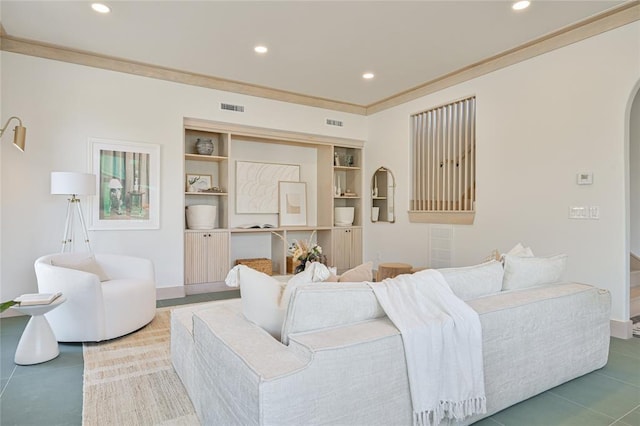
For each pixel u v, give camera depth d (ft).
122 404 6.82
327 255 19.66
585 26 10.94
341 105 19.12
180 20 10.79
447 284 6.26
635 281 14.83
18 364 8.49
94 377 7.91
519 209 12.78
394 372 4.98
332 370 4.46
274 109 17.25
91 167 13.33
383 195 19.13
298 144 19.54
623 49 10.22
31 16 10.62
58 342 9.86
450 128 15.47
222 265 16.34
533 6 9.93
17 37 11.96
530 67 12.44
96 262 11.57
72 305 9.64
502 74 13.30
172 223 14.90
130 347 9.64
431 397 5.16
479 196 14.12
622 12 10.16
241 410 4.33
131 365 8.52
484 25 10.97
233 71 14.75
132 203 14.10
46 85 12.64
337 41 12.03
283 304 5.54
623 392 7.31
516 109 12.87
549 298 7.15
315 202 20.62
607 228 10.61
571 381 7.73
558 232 11.70
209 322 5.85
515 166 12.91
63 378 7.86
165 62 13.92
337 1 9.71
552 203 11.87
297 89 16.97
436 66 14.17
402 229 17.83
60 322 9.66
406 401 5.10
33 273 12.46
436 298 5.84
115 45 12.48
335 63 13.89
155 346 9.72
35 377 7.90
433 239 16.17
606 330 8.30
